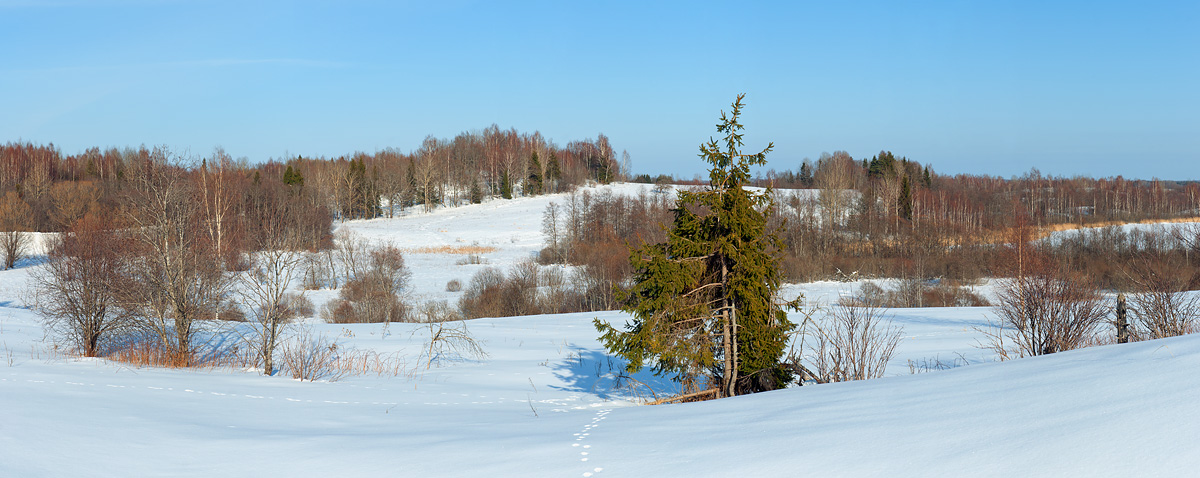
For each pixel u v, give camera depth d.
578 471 6.01
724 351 12.41
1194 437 4.49
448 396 13.92
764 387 12.19
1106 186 105.31
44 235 57.38
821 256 58.78
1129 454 4.46
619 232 74.12
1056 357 7.82
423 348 21.94
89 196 61.34
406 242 76.62
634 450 6.54
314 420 10.11
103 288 18.80
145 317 19.25
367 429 9.23
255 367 17.67
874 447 5.56
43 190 77.56
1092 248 56.00
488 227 87.31
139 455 7.20
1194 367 5.91
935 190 103.75
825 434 6.16
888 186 87.44
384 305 41.44
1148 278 17.00
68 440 7.55
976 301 43.62
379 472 6.50
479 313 42.06
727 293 12.19
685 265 11.82
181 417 9.59
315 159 131.38
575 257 61.03
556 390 15.17
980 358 16.19
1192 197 97.69
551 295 45.62
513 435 8.05
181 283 18.44
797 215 74.81
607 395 14.35
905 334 21.70
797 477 5.16
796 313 25.25
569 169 126.50
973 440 5.31
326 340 23.19
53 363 15.62
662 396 13.98
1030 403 5.95
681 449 6.38
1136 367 6.36
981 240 65.50
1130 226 77.88
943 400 6.66
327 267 52.69
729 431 6.87
